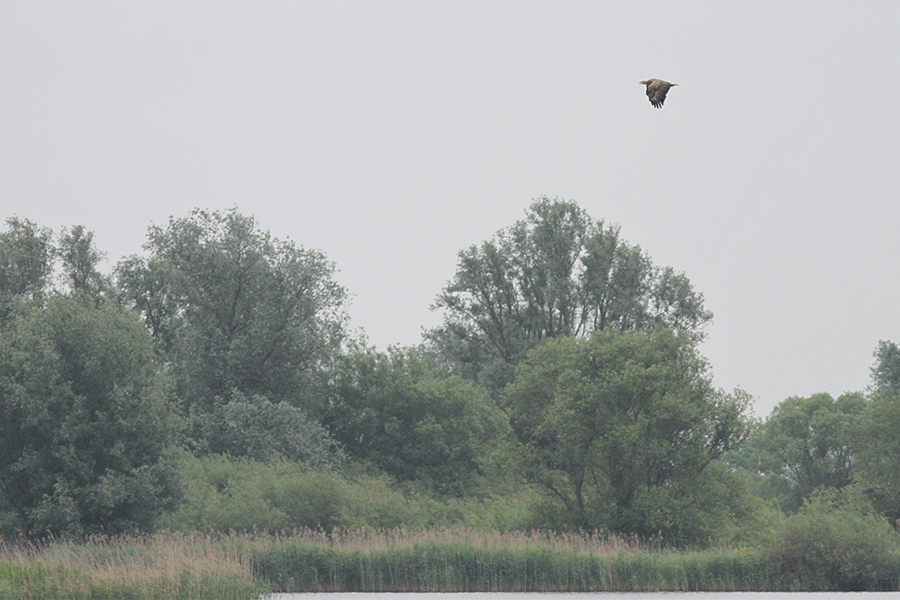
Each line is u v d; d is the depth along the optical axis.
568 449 68.56
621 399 67.19
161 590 42.47
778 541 54.50
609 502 66.19
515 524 68.88
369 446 95.94
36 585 40.47
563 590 52.28
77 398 58.22
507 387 72.81
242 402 89.44
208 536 56.00
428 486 90.50
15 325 62.91
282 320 97.00
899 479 70.88
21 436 58.62
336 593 50.03
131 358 61.09
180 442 84.44
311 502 66.62
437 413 96.75
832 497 75.50
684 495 65.06
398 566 52.16
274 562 51.16
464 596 48.88
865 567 52.47
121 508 59.22
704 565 53.53
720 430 66.12
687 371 67.94
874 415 73.69
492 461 71.31
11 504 57.78
